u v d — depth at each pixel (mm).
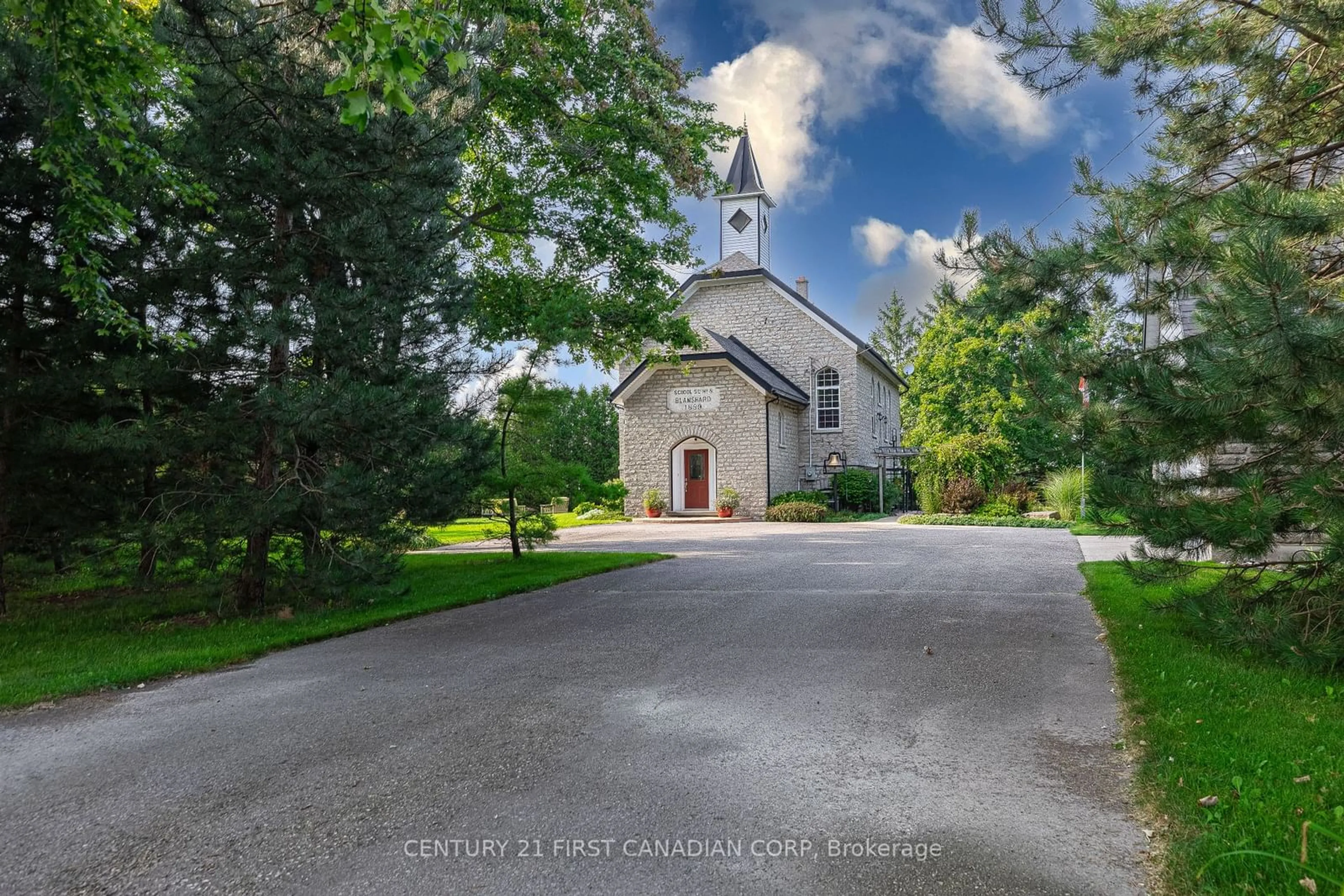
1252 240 4328
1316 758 3865
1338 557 5023
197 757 4379
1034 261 6387
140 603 10883
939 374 34281
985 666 6137
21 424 9203
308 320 8406
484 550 17453
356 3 4848
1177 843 3105
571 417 51344
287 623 8492
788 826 3391
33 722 5141
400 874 3014
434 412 9273
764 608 8875
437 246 9578
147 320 8992
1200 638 6648
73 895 2900
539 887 2906
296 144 8484
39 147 8172
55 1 6277
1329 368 4262
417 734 4707
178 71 8148
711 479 28062
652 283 16484
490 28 9789
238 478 9117
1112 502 6199
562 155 15094
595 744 4477
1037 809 3541
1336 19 5316
